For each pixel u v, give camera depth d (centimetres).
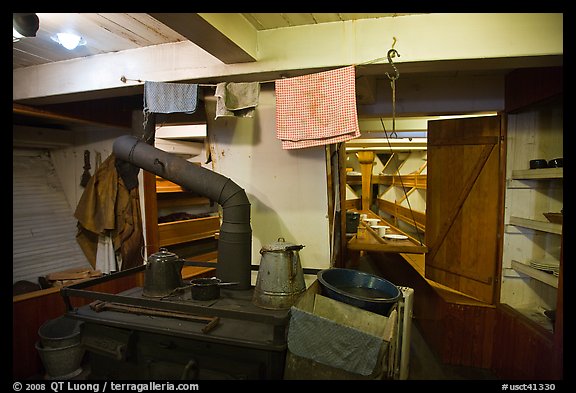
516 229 266
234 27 182
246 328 184
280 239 213
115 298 193
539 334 216
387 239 346
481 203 279
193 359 178
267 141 257
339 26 192
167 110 219
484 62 181
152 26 197
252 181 263
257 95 207
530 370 223
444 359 277
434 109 290
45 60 251
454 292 295
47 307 273
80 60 247
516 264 260
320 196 250
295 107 196
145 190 346
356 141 494
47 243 331
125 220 328
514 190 266
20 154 351
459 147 291
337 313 192
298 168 252
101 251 331
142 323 189
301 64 198
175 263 222
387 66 191
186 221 431
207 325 180
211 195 229
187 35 172
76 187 368
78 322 268
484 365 269
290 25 198
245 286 225
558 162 226
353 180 709
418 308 348
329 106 189
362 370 152
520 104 247
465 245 290
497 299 270
